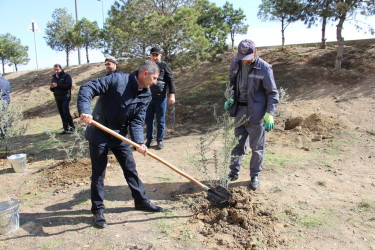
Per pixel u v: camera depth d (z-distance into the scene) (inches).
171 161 205.3
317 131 232.4
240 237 115.6
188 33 295.7
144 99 130.3
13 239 120.6
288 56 401.1
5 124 242.2
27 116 459.5
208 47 327.6
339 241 110.6
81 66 633.0
